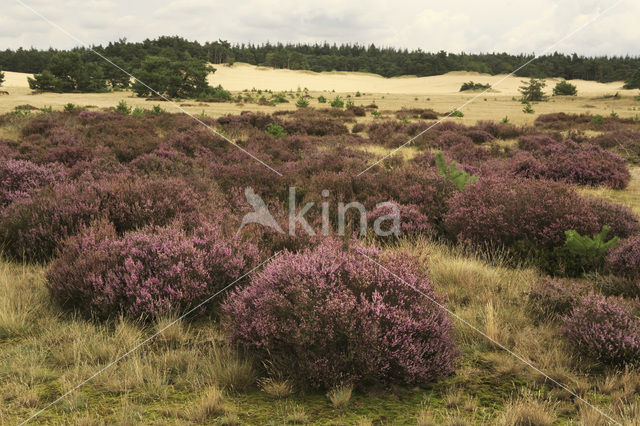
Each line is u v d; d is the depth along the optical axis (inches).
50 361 138.4
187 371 131.2
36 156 480.1
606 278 203.8
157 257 185.9
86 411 110.3
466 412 114.0
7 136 697.0
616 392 122.1
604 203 282.0
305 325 125.3
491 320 162.4
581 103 2603.3
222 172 421.7
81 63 4156.0
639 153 661.9
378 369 124.0
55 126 717.3
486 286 208.1
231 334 143.6
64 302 176.7
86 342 146.7
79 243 203.2
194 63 3422.7
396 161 541.6
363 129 1041.5
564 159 489.7
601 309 152.7
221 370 129.4
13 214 246.8
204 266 187.0
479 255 254.1
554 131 959.0
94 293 169.2
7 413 110.3
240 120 930.7
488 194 277.3
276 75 6993.1
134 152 512.7
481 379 132.9
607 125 1065.5
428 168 389.1
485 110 1883.6
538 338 157.8
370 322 126.6
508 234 255.4
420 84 6904.5
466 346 154.4
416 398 122.0
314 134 962.1
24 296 177.8
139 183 287.1
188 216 257.8
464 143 705.6
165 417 109.6
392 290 141.6
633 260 209.3
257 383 127.4
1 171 314.7
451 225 281.0
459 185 339.9
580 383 126.5
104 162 419.8
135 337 150.7
